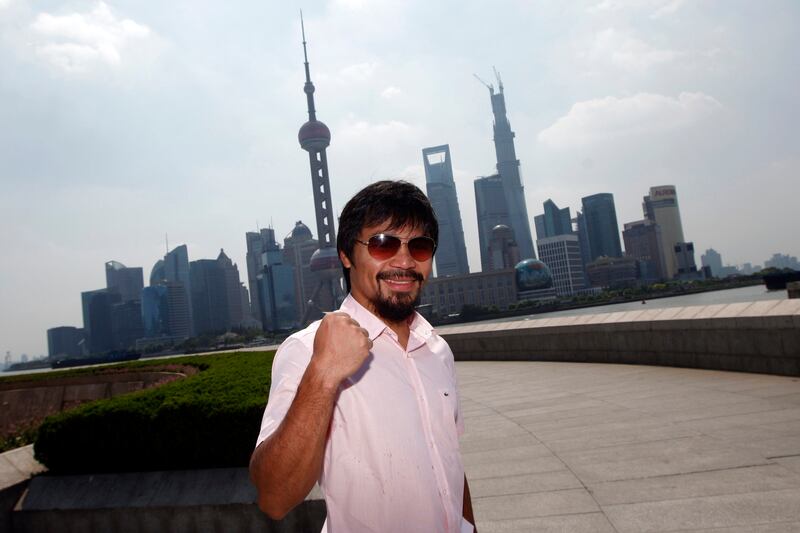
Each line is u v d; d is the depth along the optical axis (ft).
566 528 12.81
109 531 14.67
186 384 18.79
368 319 6.10
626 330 38.81
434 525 5.33
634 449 18.03
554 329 45.88
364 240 6.36
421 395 5.90
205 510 14.14
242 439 15.16
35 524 15.26
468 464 18.86
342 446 5.38
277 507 5.19
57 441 16.43
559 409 26.12
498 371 43.73
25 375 54.85
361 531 5.25
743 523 12.01
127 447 16.07
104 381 46.88
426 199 6.62
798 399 22.00
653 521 12.65
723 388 25.96
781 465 14.96
